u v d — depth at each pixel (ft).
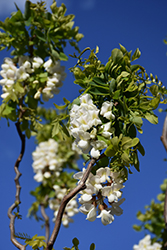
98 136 2.92
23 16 3.53
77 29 3.65
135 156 3.06
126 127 3.07
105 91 3.12
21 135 3.45
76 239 3.13
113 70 3.16
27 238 3.23
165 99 3.25
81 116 2.92
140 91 3.18
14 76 3.65
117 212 2.98
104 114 2.98
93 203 2.96
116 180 2.99
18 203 3.32
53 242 2.76
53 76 3.69
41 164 6.36
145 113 3.09
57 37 3.60
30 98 3.66
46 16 3.55
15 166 3.43
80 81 3.22
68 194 2.79
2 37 3.58
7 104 3.62
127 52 3.19
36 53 3.63
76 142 2.95
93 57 3.29
